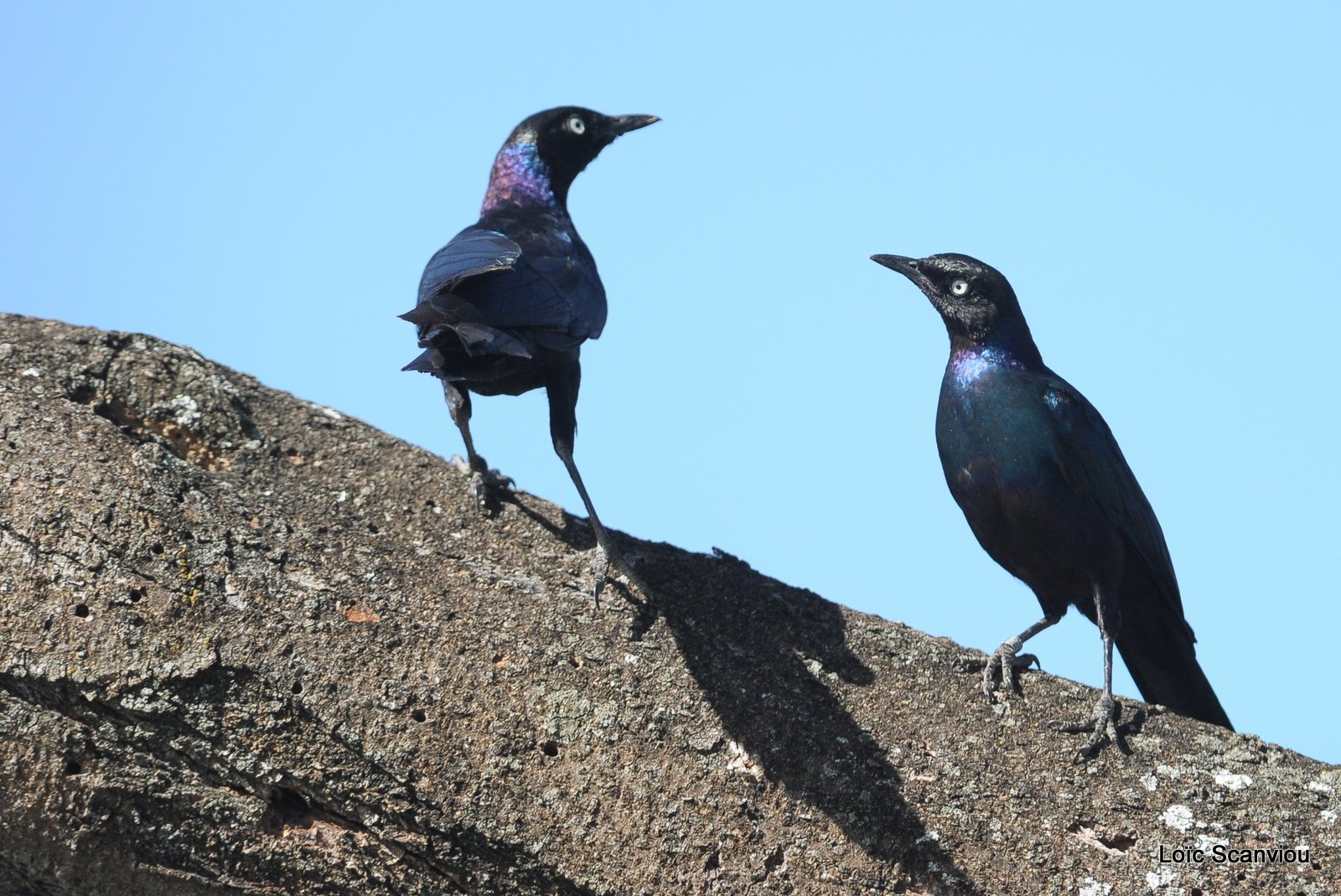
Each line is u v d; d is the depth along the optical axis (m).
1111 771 10.53
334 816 9.30
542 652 10.21
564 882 9.38
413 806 9.26
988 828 10.04
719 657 10.67
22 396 10.68
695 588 11.56
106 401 11.48
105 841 8.99
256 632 9.52
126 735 9.07
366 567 10.41
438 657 9.90
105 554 9.51
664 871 9.49
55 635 9.17
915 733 10.60
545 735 9.74
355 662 9.62
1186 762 10.62
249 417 12.02
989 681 11.20
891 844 9.88
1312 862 10.02
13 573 9.36
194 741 9.13
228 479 10.80
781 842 9.73
